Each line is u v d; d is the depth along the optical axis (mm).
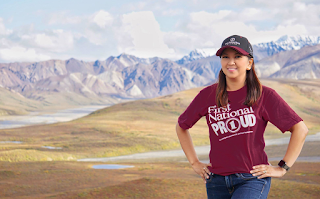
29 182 17047
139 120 92562
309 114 112500
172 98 126312
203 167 3195
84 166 24453
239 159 2955
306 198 10445
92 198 11453
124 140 60094
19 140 62438
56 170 21297
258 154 2977
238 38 3010
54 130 75000
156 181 13633
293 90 142750
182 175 18938
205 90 3217
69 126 80062
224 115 3029
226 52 3027
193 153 3309
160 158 44156
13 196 13828
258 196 2859
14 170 20906
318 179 15992
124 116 99062
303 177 16734
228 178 2998
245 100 2955
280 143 54188
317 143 49469
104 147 53312
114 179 17688
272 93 2986
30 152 41406
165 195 11523
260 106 2984
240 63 2959
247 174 2926
